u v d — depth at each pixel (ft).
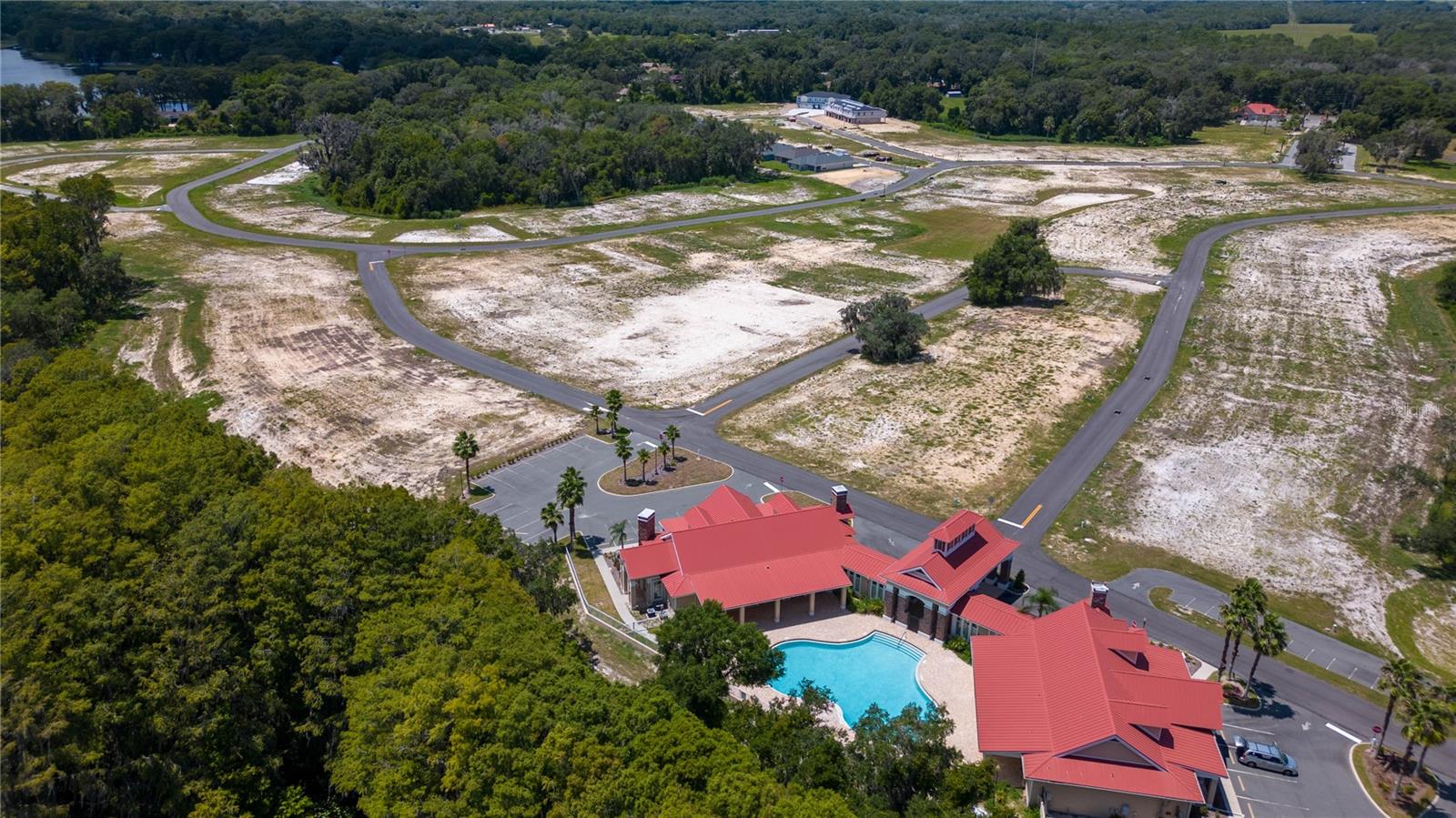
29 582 171.94
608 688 178.60
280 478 242.99
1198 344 463.42
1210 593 269.23
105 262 491.31
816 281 570.46
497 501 313.12
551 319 497.87
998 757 205.98
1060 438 367.25
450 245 638.94
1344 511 315.58
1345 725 216.74
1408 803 192.85
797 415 384.88
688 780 157.07
